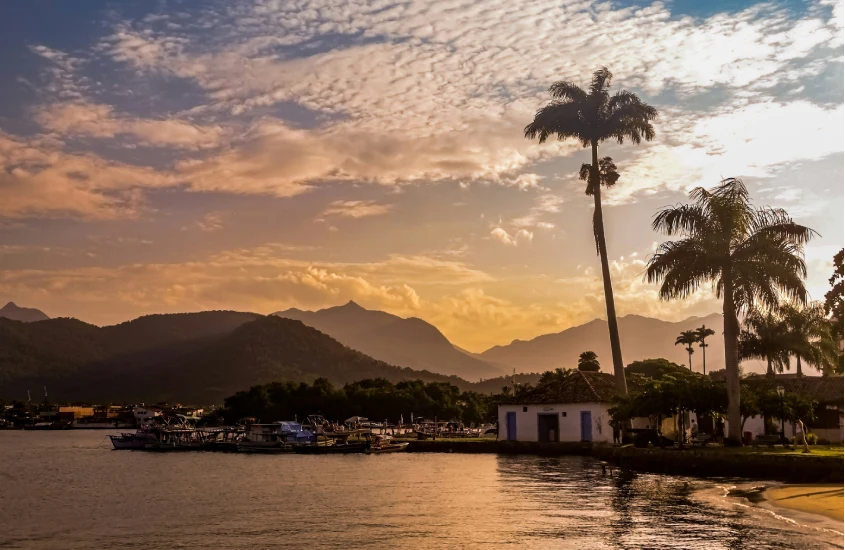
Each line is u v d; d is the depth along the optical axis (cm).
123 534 3678
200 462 9506
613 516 3775
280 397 19638
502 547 3144
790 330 8912
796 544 3041
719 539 3161
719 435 7231
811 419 6141
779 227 5775
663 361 13325
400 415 18662
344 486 5669
